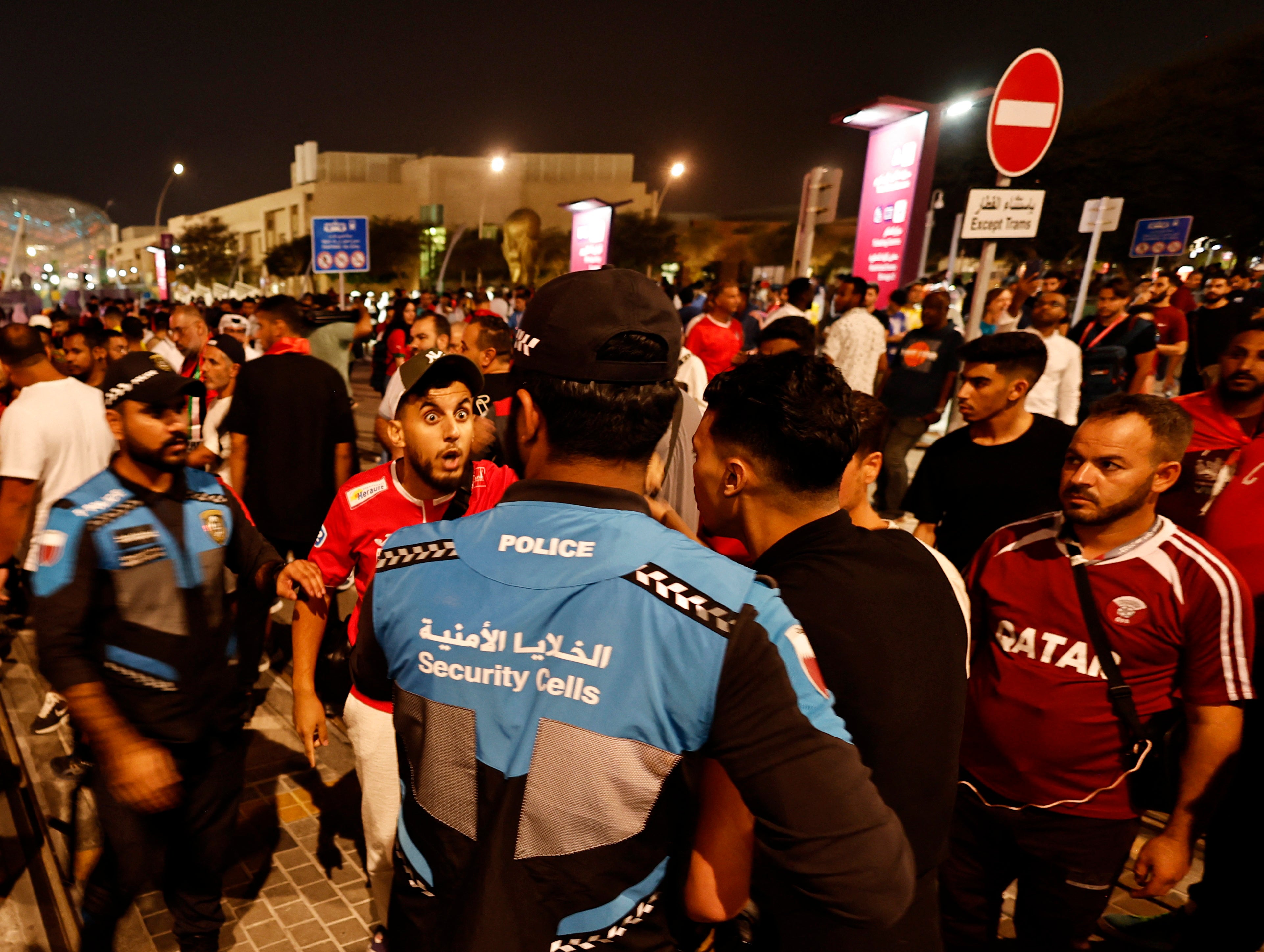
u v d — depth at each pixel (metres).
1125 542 1.87
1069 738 1.90
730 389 1.41
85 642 1.99
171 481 2.12
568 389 0.99
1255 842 2.21
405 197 101.19
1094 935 2.65
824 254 77.44
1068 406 5.61
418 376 2.27
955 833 2.11
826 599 1.31
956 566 3.12
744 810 0.94
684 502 2.81
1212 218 29.20
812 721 0.88
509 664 0.92
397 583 1.02
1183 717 1.94
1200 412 2.59
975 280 5.01
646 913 0.94
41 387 3.36
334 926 2.63
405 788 1.04
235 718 2.29
